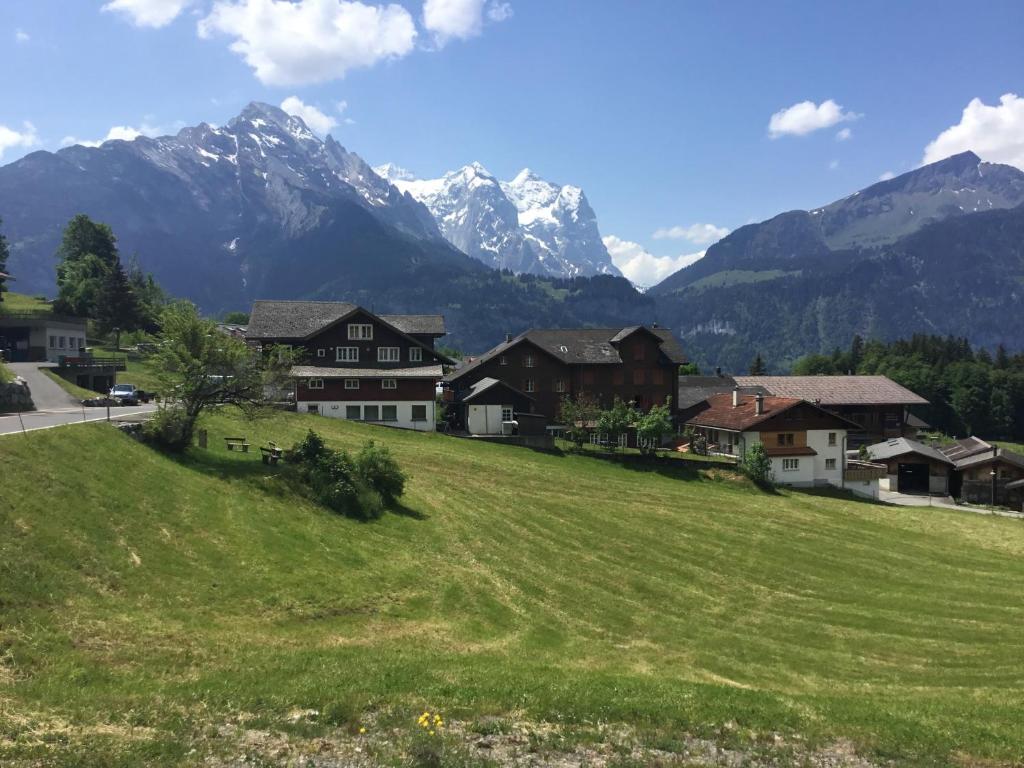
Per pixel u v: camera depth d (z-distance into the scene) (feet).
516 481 159.22
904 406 312.09
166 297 468.75
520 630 76.43
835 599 102.83
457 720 47.11
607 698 52.29
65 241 435.94
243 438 136.15
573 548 114.62
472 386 238.68
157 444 108.99
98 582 62.69
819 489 201.16
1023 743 49.32
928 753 47.24
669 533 131.23
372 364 215.92
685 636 82.02
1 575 56.85
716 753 45.39
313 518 100.12
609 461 193.88
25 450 81.30
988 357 625.41
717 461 193.98
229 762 39.04
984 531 161.99
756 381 317.01
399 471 125.08
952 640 88.02
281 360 123.65
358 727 44.50
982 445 232.12
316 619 68.59
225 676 51.42
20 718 40.52
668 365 251.80
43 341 228.84
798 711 53.88
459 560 98.48
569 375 247.09
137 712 43.70
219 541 80.53
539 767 41.78
